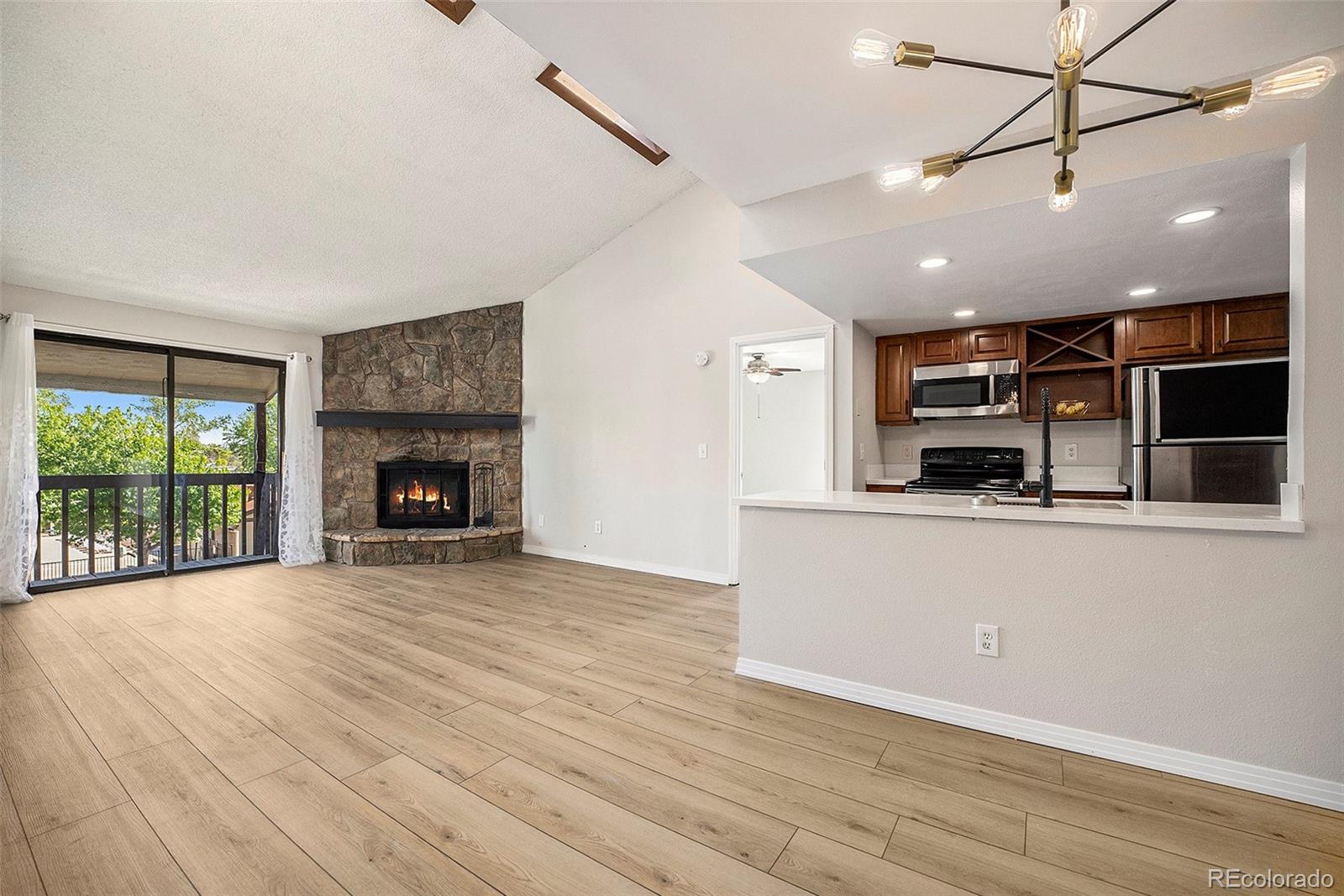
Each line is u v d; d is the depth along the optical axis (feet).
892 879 4.85
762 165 8.06
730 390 15.60
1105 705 6.85
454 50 9.78
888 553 8.16
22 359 13.60
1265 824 5.57
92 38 8.05
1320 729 5.90
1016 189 7.18
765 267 9.73
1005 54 5.77
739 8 5.18
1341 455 5.84
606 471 18.22
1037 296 11.61
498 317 20.59
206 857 5.10
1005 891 4.70
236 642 10.85
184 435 16.92
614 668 9.67
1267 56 5.72
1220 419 10.82
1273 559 6.09
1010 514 7.29
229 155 10.56
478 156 12.34
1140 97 6.41
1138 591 6.68
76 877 4.85
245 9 8.21
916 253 9.02
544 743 7.15
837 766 6.63
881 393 15.76
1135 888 4.73
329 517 19.45
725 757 6.82
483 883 4.81
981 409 14.20
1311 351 5.90
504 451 20.57
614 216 16.62
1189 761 6.42
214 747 7.01
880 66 5.91
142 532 16.15
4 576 13.44
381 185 12.25
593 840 5.36
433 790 6.14
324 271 14.98
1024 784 6.25
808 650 8.79
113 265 13.26
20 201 10.71
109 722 7.65
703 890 4.74
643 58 5.86
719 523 15.85
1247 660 6.19
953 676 7.72
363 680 9.10
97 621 12.17
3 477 13.44
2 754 6.84
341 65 9.39
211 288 14.97
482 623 12.15
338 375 19.60
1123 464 12.92
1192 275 10.18
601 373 18.35
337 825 5.57
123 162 10.24
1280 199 7.06
